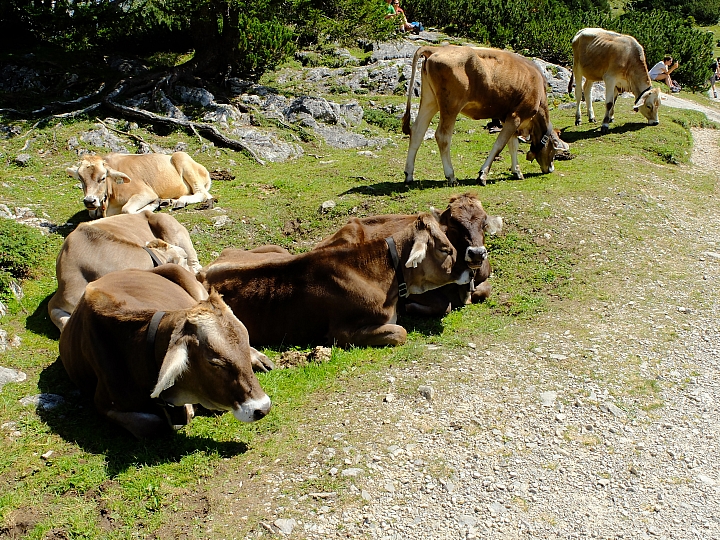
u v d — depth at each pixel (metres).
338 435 5.12
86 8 18.39
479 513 4.43
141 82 16.56
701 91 27.61
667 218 10.04
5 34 18.28
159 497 4.46
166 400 4.95
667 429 5.29
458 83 10.54
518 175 11.75
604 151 14.21
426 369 6.09
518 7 29.80
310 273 6.69
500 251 8.59
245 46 17.64
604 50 16.14
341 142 15.73
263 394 4.72
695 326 6.91
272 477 4.68
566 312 7.21
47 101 15.83
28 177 12.11
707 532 4.32
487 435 5.15
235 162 13.85
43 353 6.39
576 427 5.28
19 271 7.91
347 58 21.61
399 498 4.53
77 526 4.22
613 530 4.33
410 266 6.56
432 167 12.97
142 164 11.07
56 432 5.17
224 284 6.76
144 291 5.65
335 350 6.50
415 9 29.72
